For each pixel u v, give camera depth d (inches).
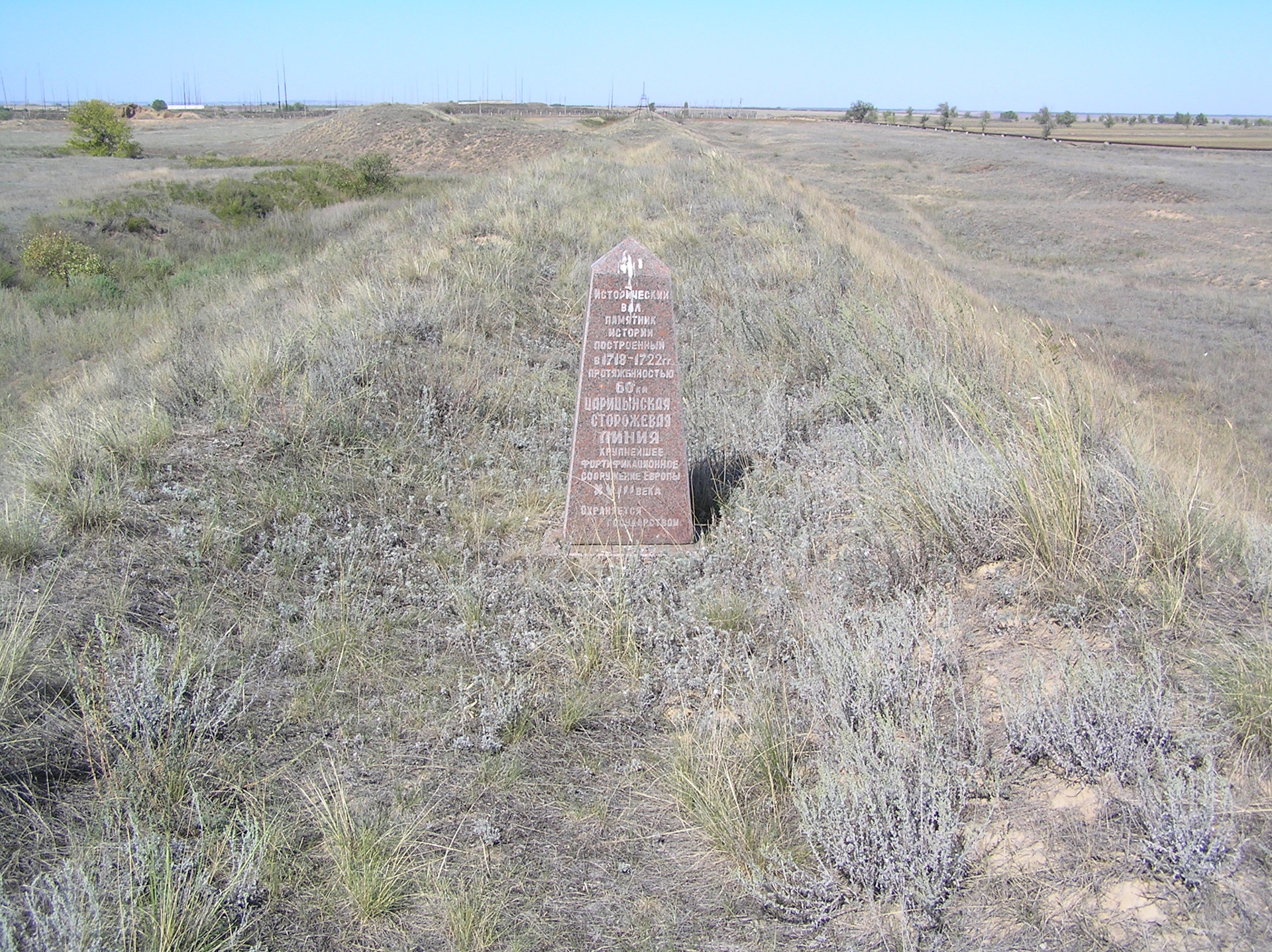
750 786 134.1
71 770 132.3
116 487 212.8
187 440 251.6
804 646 167.3
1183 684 136.5
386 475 242.7
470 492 242.1
